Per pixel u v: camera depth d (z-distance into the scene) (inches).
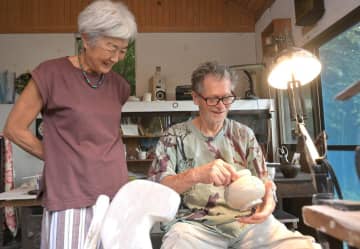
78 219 36.2
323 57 103.0
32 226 98.1
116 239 25.2
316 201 24.9
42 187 38.2
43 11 166.7
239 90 157.9
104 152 39.1
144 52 167.9
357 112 87.5
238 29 171.0
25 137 37.2
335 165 97.0
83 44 37.9
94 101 39.6
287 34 117.5
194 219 44.2
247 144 49.1
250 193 34.2
